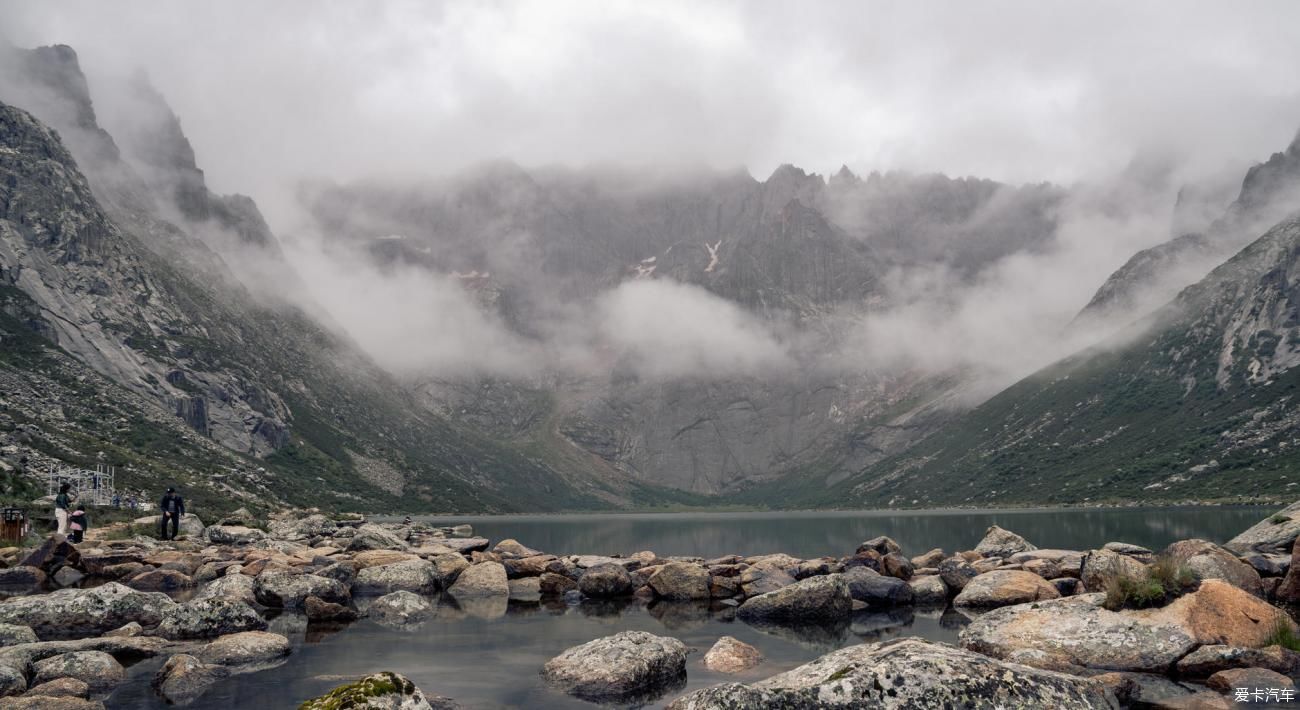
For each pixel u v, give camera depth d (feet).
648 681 57.41
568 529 594.65
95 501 231.30
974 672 42.83
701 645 72.18
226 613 74.08
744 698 41.81
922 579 105.50
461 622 86.38
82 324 585.22
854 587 101.45
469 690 54.75
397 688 40.68
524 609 98.22
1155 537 265.75
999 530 144.77
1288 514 111.04
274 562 116.67
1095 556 75.15
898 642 49.08
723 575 121.08
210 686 54.54
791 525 624.59
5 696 50.37
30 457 269.64
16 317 513.45
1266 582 78.02
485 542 169.58
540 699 52.26
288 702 50.16
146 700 50.62
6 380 413.18
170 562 121.29
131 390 562.66
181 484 335.26
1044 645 59.98
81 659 56.49
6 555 121.80
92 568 118.01
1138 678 54.08
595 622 86.69
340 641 73.46
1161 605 61.41
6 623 69.36
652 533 503.61
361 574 112.68
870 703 41.04
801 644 72.23
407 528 234.17
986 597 95.40
